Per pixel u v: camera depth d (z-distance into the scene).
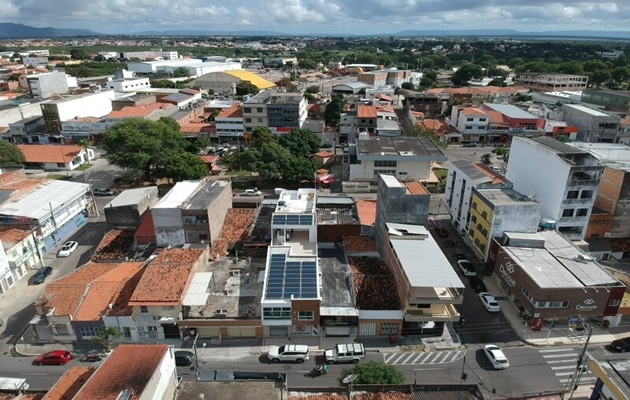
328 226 68.75
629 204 69.94
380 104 169.38
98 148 134.00
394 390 38.25
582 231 69.44
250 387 38.22
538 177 72.12
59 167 115.31
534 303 53.31
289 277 53.44
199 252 60.19
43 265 69.56
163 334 53.03
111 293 54.47
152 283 52.53
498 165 115.94
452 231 81.50
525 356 50.31
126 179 107.69
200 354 50.66
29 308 59.09
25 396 39.06
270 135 122.62
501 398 44.34
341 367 48.66
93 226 83.25
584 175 66.12
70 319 51.56
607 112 137.75
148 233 69.56
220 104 175.00
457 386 38.03
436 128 142.38
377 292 54.94
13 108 144.75
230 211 78.31
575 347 51.72
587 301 52.72
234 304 54.00
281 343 52.56
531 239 61.81
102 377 32.59
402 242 57.22
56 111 136.00
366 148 104.94
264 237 68.88
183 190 73.69
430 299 49.66
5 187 80.94
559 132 135.00
